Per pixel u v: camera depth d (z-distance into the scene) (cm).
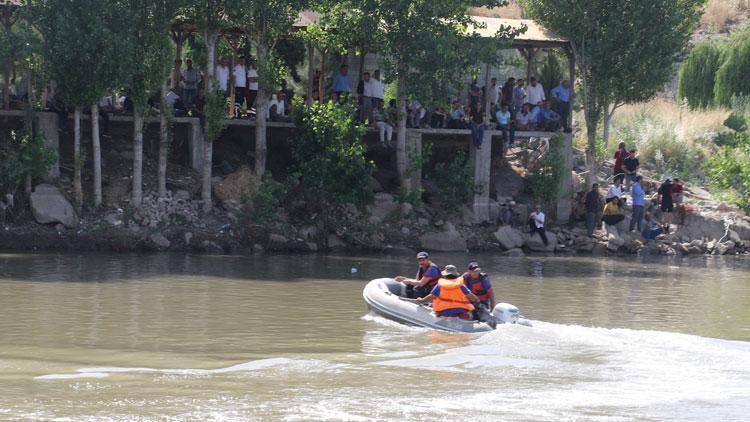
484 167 4447
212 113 3934
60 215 3753
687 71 6550
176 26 4334
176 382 1739
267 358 1959
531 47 4709
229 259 3625
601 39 4631
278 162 4512
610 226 4531
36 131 3844
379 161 4662
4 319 2306
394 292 2564
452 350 2058
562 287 3192
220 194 4066
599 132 5772
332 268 3459
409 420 1535
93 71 3656
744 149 5212
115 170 4100
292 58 5116
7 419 1489
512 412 1595
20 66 3947
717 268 3928
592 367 1911
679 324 2509
